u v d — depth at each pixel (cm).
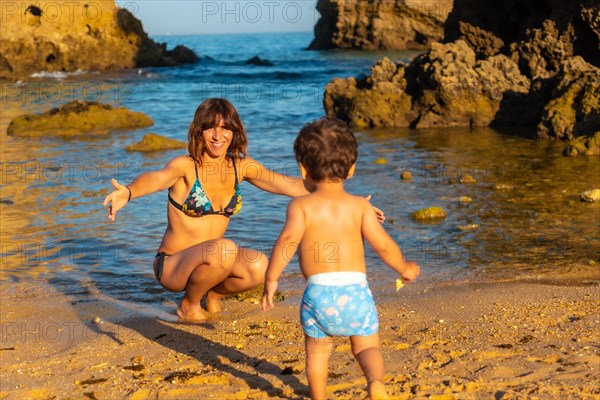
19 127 1756
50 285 665
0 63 3428
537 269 698
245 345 482
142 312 588
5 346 496
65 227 872
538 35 1878
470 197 1025
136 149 1494
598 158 1317
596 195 977
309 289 347
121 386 405
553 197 1011
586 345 441
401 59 4419
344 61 4478
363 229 354
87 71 3641
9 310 592
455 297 605
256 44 9450
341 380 398
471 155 1398
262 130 1797
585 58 1836
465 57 1866
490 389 372
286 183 541
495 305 569
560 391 360
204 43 10431
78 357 462
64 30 3550
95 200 1015
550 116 1577
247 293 628
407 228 870
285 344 481
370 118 1898
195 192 523
